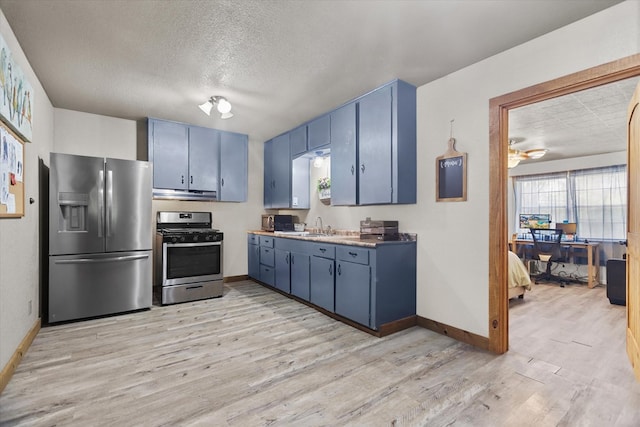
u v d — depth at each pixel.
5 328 1.99
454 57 2.44
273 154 4.93
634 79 2.63
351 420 1.62
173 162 4.13
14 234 2.16
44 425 1.57
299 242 3.70
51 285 2.97
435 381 1.99
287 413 1.67
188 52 2.38
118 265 3.30
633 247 2.13
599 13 1.89
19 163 2.19
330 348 2.49
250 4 1.83
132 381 1.99
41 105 2.93
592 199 5.46
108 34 2.14
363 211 3.72
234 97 3.27
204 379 2.02
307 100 3.35
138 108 3.62
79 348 2.47
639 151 1.97
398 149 2.86
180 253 3.78
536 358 2.32
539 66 2.15
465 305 2.60
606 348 2.52
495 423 1.59
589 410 1.70
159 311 3.45
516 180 6.48
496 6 1.83
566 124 3.83
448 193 2.72
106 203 3.25
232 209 4.94
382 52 2.37
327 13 1.91
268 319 3.19
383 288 2.75
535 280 5.48
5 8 1.85
